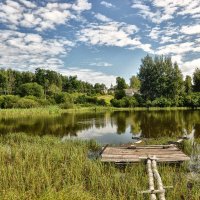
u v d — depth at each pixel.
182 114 49.75
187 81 93.00
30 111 55.50
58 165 13.54
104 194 9.95
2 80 108.25
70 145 18.70
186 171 12.85
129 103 76.56
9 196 8.70
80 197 8.33
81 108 71.69
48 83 112.62
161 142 19.97
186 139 20.97
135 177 11.43
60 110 64.94
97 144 19.52
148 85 83.38
